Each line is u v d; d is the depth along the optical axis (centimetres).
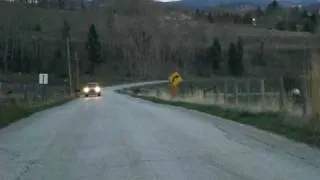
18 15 16112
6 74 11106
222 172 959
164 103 3841
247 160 1088
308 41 2239
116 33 16700
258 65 13525
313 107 1723
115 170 1005
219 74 14538
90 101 4812
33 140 1534
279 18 18012
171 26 17700
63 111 3092
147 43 16188
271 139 1426
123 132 1681
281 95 2247
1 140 1554
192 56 15688
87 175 962
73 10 18938
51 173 991
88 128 1862
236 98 2883
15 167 1070
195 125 1889
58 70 12962
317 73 1736
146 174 955
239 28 17975
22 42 13325
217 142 1386
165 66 15488
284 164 1033
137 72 15212
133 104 3775
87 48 14975
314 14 12262
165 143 1383
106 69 15000
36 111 3175
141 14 18688
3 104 3122
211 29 17775
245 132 1617
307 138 1400
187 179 902
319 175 918
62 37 14662
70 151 1281
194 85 7388
